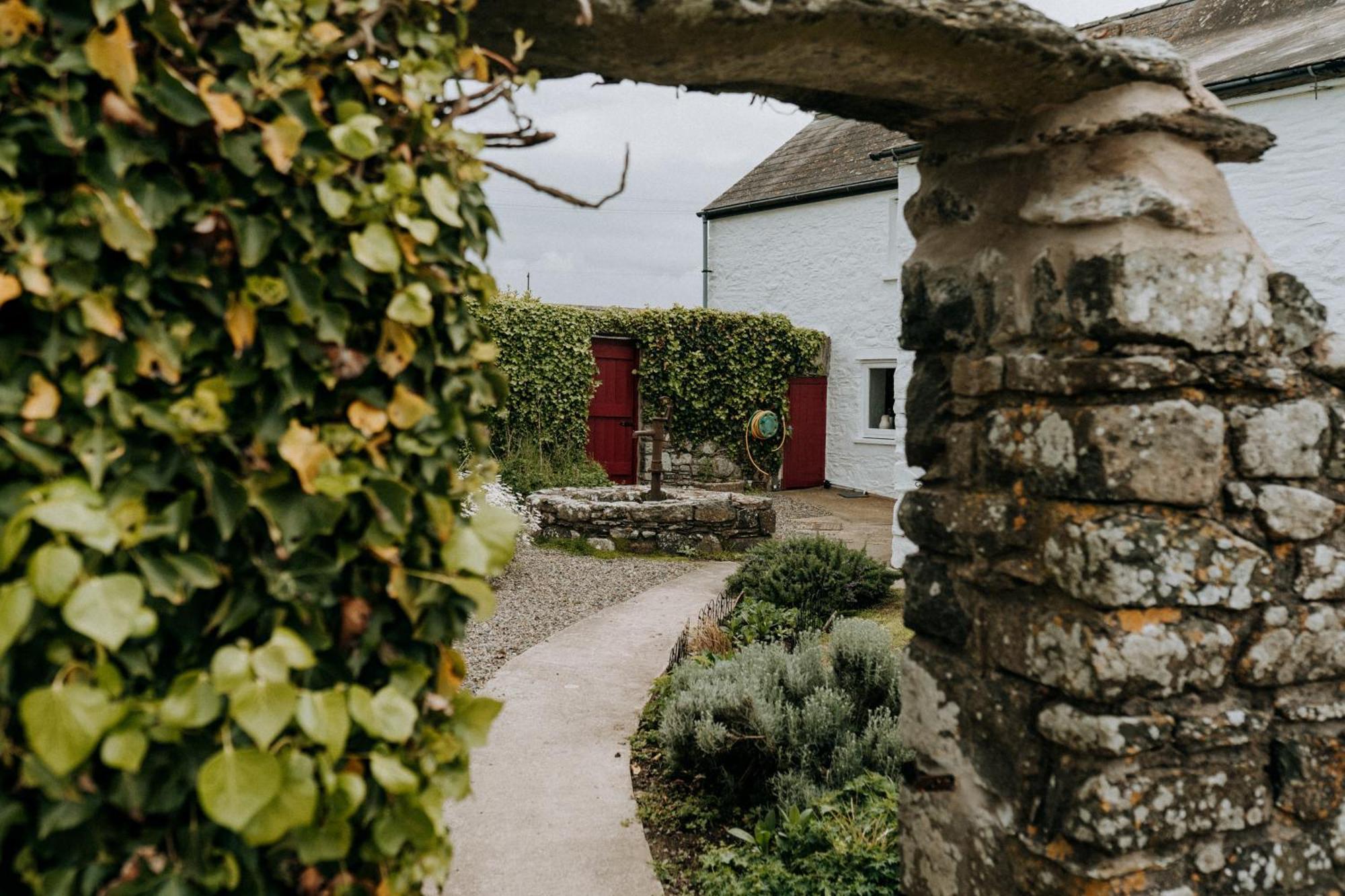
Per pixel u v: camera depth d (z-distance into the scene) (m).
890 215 14.01
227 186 1.37
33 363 1.25
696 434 14.10
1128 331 2.30
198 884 1.30
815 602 7.15
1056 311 2.44
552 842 3.60
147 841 1.29
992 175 2.70
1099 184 2.39
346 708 1.40
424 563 1.53
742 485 14.02
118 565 1.26
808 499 13.99
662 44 2.01
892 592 7.82
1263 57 7.40
